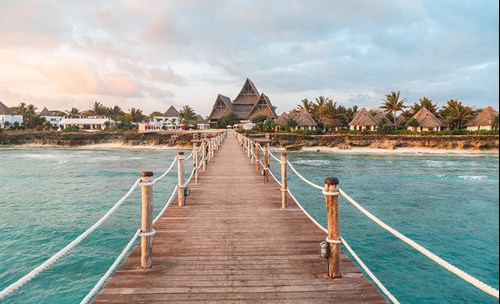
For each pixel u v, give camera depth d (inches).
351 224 567.2
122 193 854.5
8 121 3486.7
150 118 4584.2
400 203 736.3
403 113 2918.3
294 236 213.0
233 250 187.9
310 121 2662.4
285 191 290.7
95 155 2001.7
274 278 150.9
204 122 4608.8
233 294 136.6
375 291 137.8
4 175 1175.6
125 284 144.7
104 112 4542.3
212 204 305.1
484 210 673.6
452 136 2101.4
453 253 446.9
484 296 336.5
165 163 1568.7
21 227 553.6
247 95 3503.9
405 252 447.2
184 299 132.3
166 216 263.6
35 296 334.0
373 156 1866.4
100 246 466.6
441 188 919.7
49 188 927.7
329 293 136.5
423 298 334.3
